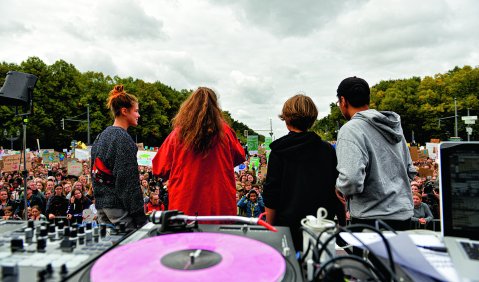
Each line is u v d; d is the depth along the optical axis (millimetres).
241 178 13539
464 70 72875
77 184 9984
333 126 88250
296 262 1082
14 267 996
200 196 2514
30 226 1451
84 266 1062
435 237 1472
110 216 2752
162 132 81688
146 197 10469
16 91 4957
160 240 1187
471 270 1022
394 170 2344
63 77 60281
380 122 2357
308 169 2490
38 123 56094
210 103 2570
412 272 1078
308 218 1426
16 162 13852
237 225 1452
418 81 84562
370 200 2293
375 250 1143
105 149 2781
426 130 70938
